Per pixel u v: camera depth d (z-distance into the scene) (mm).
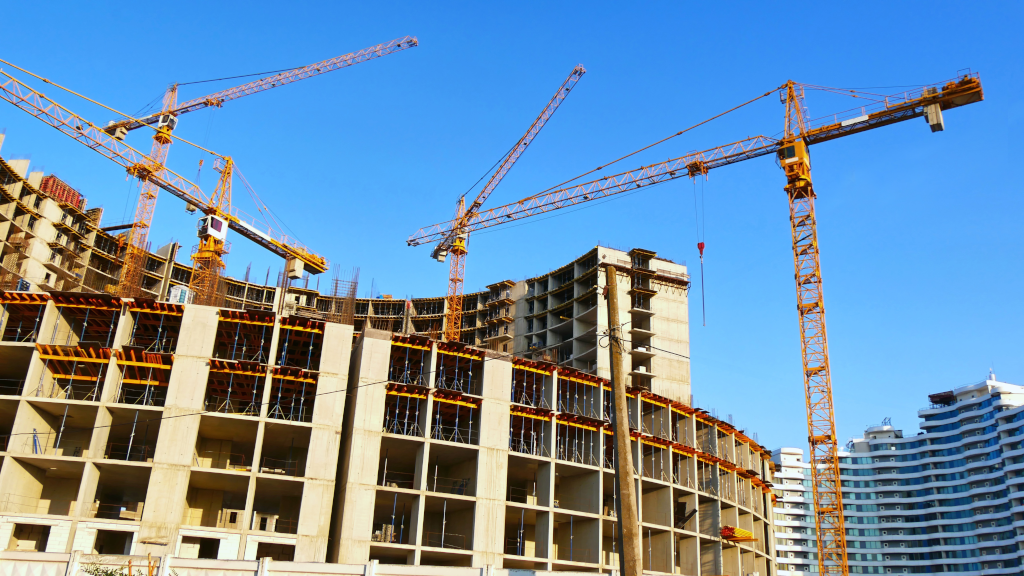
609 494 86625
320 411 67000
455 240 132750
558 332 122250
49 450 66875
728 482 97375
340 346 69875
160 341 75250
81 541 58594
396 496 68250
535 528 77750
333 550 65875
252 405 68188
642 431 87562
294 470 74250
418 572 35938
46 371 67062
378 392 69375
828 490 91750
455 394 72750
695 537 84250
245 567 35281
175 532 60438
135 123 120312
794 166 96562
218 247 118188
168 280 121250
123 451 73312
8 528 58562
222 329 72188
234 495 72375
